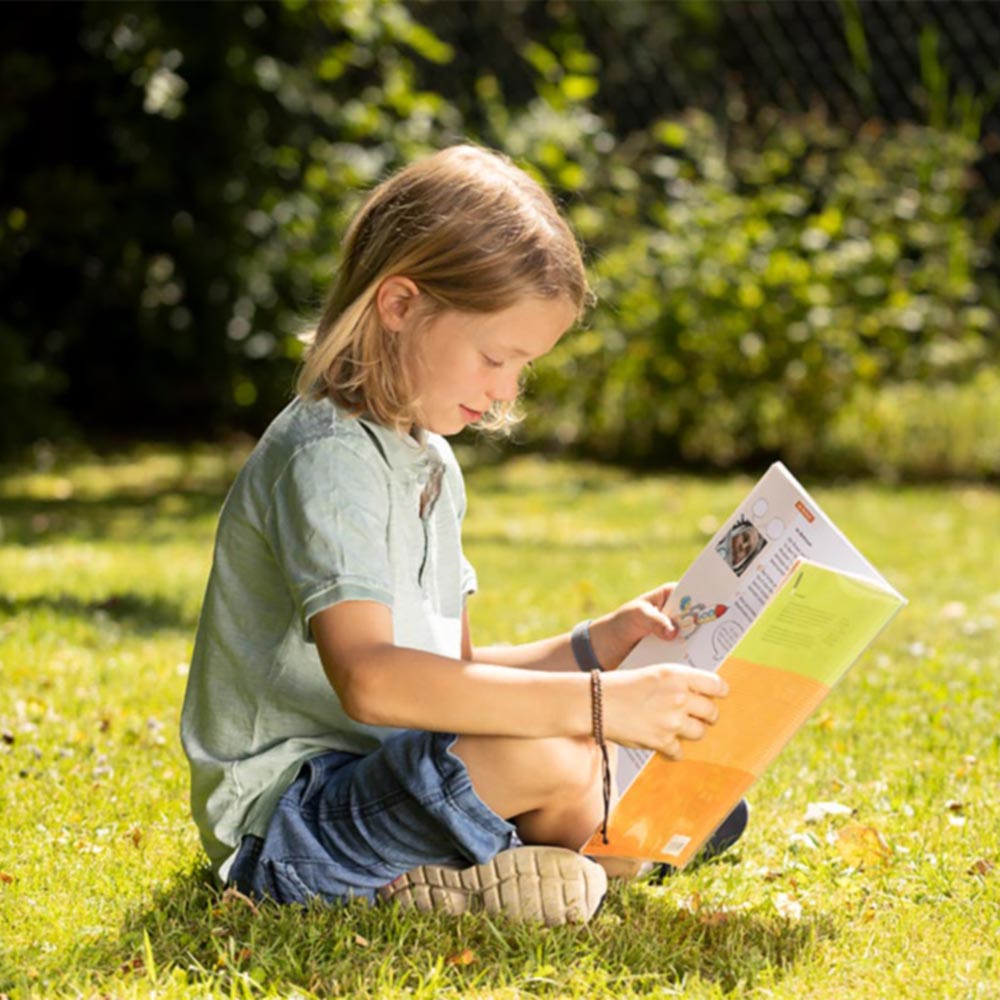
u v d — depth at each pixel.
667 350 9.98
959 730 4.15
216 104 10.38
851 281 9.80
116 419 11.52
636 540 7.46
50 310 11.02
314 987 2.53
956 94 10.45
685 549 7.18
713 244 10.00
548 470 10.05
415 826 2.76
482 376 2.75
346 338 2.81
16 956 2.64
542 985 2.56
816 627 2.64
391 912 2.76
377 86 11.08
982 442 9.70
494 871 2.79
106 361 11.28
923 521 8.06
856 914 2.93
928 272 9.90
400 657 2.65
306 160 10.74
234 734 2.91
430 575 2.95
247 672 2.89
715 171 10.22
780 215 10.09
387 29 10.72
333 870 2.79
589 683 2.64
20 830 3.30
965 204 10.38
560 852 2.79
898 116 10.52
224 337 10.78
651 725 2.62
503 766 2.73
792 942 2.77
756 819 3.51
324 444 2.78
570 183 10.45
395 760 2.76
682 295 9.97
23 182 10.64
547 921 2.81
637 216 10.68
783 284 9.84
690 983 2.58
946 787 3.69
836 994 2.55
